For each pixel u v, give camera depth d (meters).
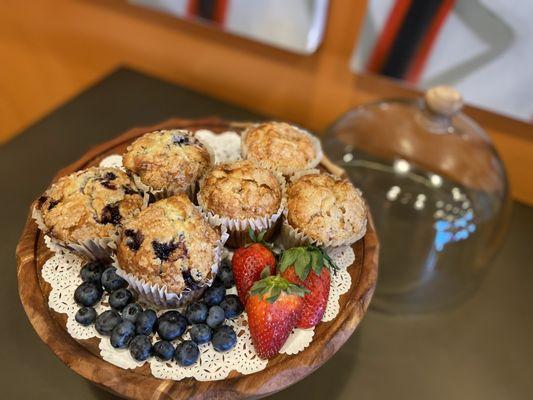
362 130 0.46
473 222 0.44
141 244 0.27
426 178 0.46
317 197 0.31
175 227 0.28
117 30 0.59
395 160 0.46
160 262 0.27
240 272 0.28
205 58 0.56
